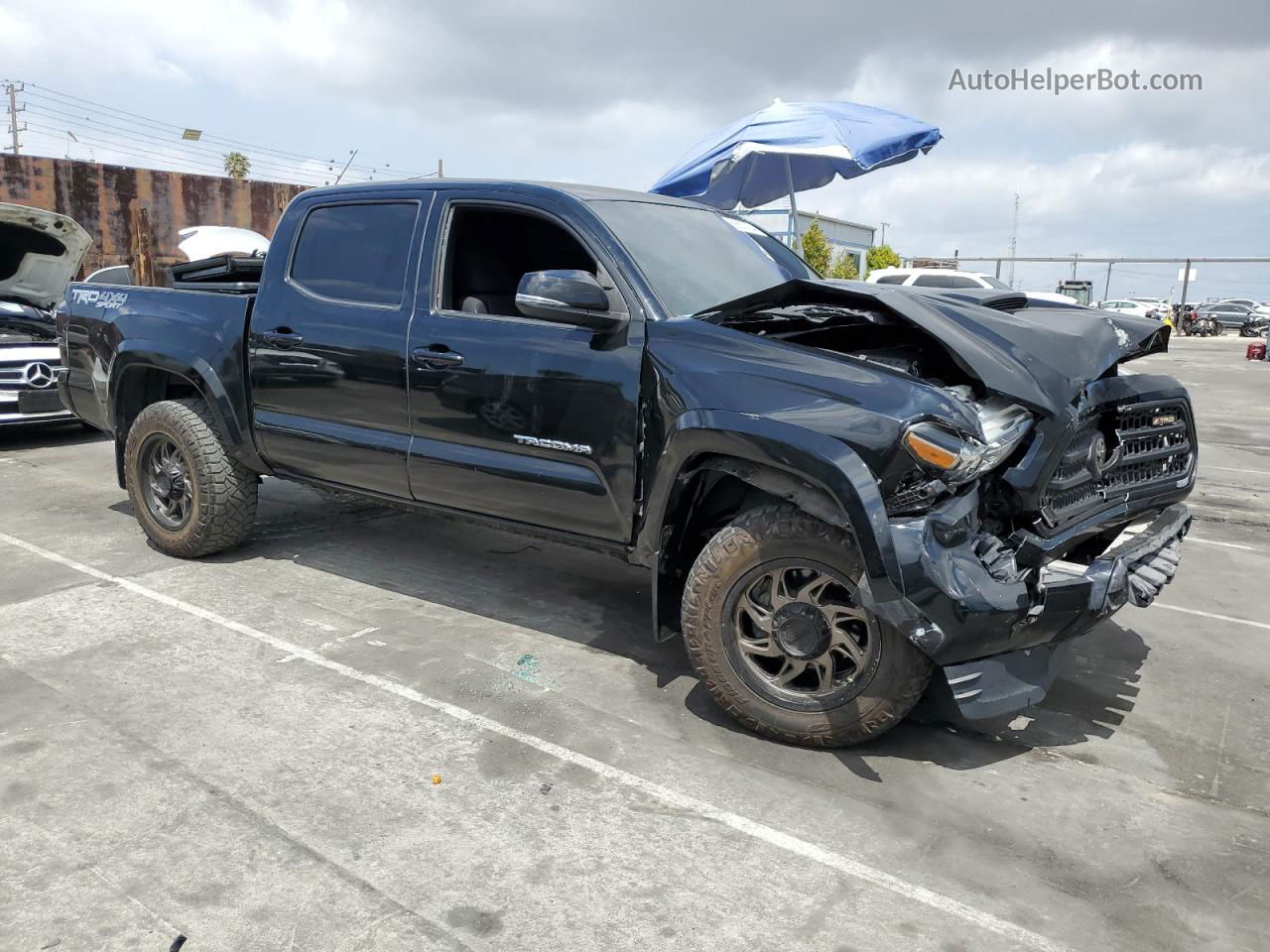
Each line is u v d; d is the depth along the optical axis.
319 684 3.51
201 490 4.69
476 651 3.88
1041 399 2.85
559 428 3.49
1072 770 3.06
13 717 3.18
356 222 4.21
